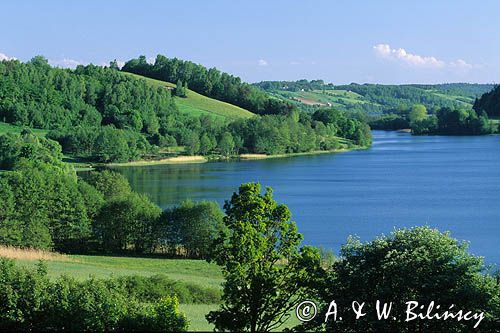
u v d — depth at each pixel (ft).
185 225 255.29
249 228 85.15
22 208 255.09
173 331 90.48
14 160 474.49
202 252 254.68
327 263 192.44
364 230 310.24
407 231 82.94
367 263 80.23
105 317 90.58
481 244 269.85
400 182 514.68
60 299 93.91
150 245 264.11
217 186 489.67
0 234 243.60
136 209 264.52
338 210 373.40
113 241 266.77
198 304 146.10
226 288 85.30
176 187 484.33
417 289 76.69
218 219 254.27
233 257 85.92
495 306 75.77
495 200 402.52
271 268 86.58
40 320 92.63
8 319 92.68
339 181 527.81
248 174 588.50
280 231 88.74
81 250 268.21
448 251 79.20
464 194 434.71
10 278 95.55
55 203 264.11
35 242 247.91
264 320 84.94
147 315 91.40
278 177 562.25
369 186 491.31
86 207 270.26
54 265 198.49
